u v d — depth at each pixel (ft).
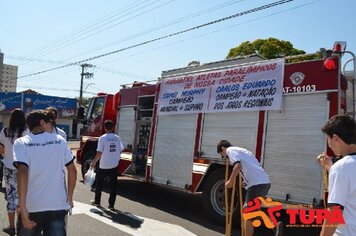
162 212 27.32
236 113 24.61
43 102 162.40
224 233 22.49
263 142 22.71
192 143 27.27
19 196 12.05
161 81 31.22
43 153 12.60
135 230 22.11
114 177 27.07
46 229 12.59
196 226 23.90
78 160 39.93
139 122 33.99
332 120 9.48
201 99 27.22
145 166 33.06
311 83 21.01
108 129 27.25
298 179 20.76
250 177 18.95
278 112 22.29
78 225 22.48
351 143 9.14
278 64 22.80
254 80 23.94
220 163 24.82
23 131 18.94
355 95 21.66
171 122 29.48
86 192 32.65
